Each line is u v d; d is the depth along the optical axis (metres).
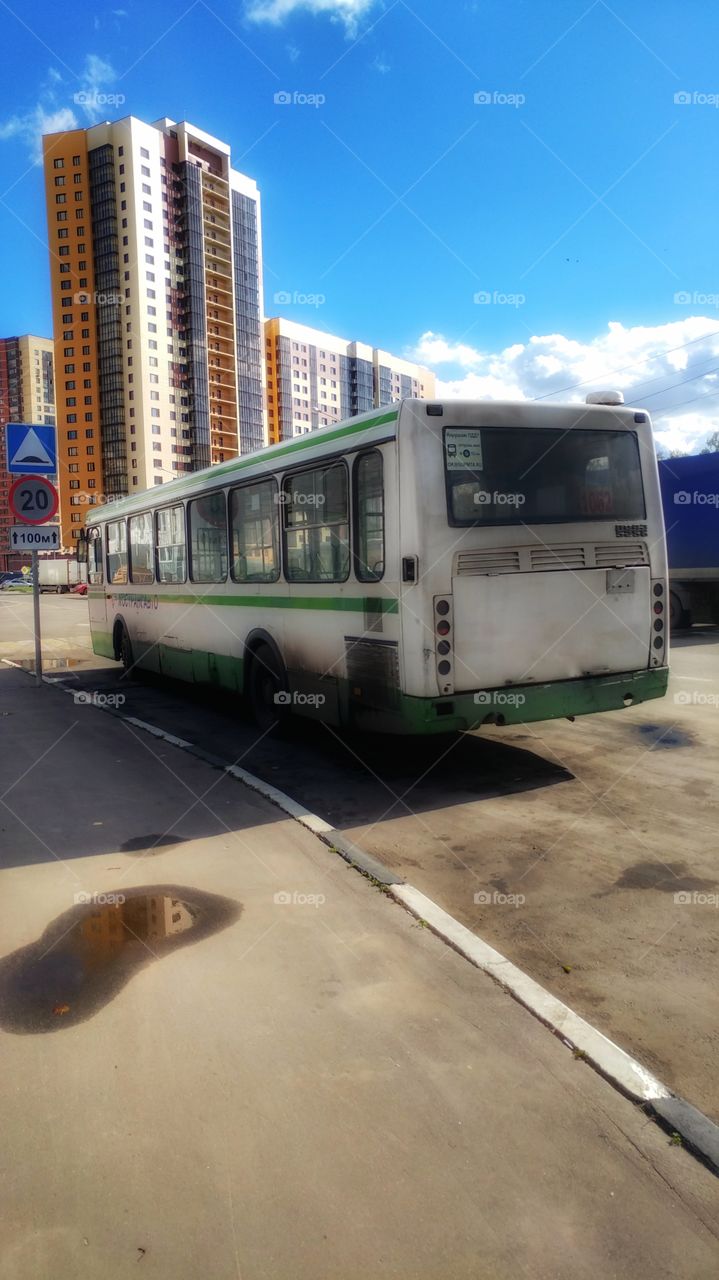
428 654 6.10
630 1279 2.08
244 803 6.22
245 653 8.95
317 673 7.53
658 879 4.71
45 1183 2.42
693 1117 2.64
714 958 3.79
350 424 6.82
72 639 21.44
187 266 123.19
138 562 12.38
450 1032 3.15
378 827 5.75
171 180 121.62
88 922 4.16
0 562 121.75
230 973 3.62
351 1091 2.81
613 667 6.82
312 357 133.25
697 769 6.97
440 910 4.23
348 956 3.77
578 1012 3.35
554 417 6.56
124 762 7.56
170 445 123.62
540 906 4.39
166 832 5.57
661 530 7.04
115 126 115.50
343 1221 2.27
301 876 4.75
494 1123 2.64
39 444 12.75
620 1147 2.53
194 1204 2.34
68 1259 2.16
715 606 17.42
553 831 5.57
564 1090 2.80
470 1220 2.27
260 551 8.49
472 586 6.22
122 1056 3.03
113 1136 2.61
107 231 118.12
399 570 6.23
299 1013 3.30
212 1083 2.87
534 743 8.06
